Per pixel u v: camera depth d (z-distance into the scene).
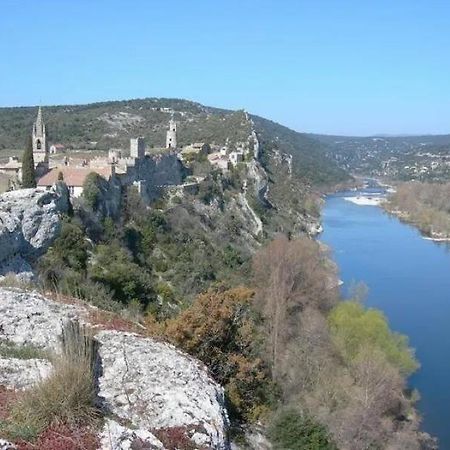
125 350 23.97
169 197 111.50
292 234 148.00
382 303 98.50
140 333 27.14
